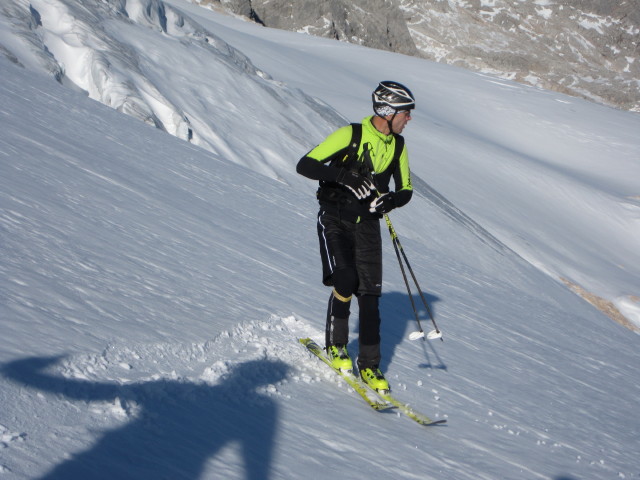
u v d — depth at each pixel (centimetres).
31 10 2180
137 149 1048
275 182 1380
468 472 284
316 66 6278
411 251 1173
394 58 8038
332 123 3328
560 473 322
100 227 504
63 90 1330
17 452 174
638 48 17250
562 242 3484
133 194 694
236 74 3045
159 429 219
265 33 8550
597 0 17862
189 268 485
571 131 6556
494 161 4422
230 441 229
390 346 488
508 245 3103
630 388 653
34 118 934
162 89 2395
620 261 3600
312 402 308
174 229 613
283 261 671
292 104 3183
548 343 759
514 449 342
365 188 360
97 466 182
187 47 3019
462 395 416
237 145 2391
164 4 3228
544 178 4409
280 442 246
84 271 375
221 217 790
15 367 221
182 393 258
